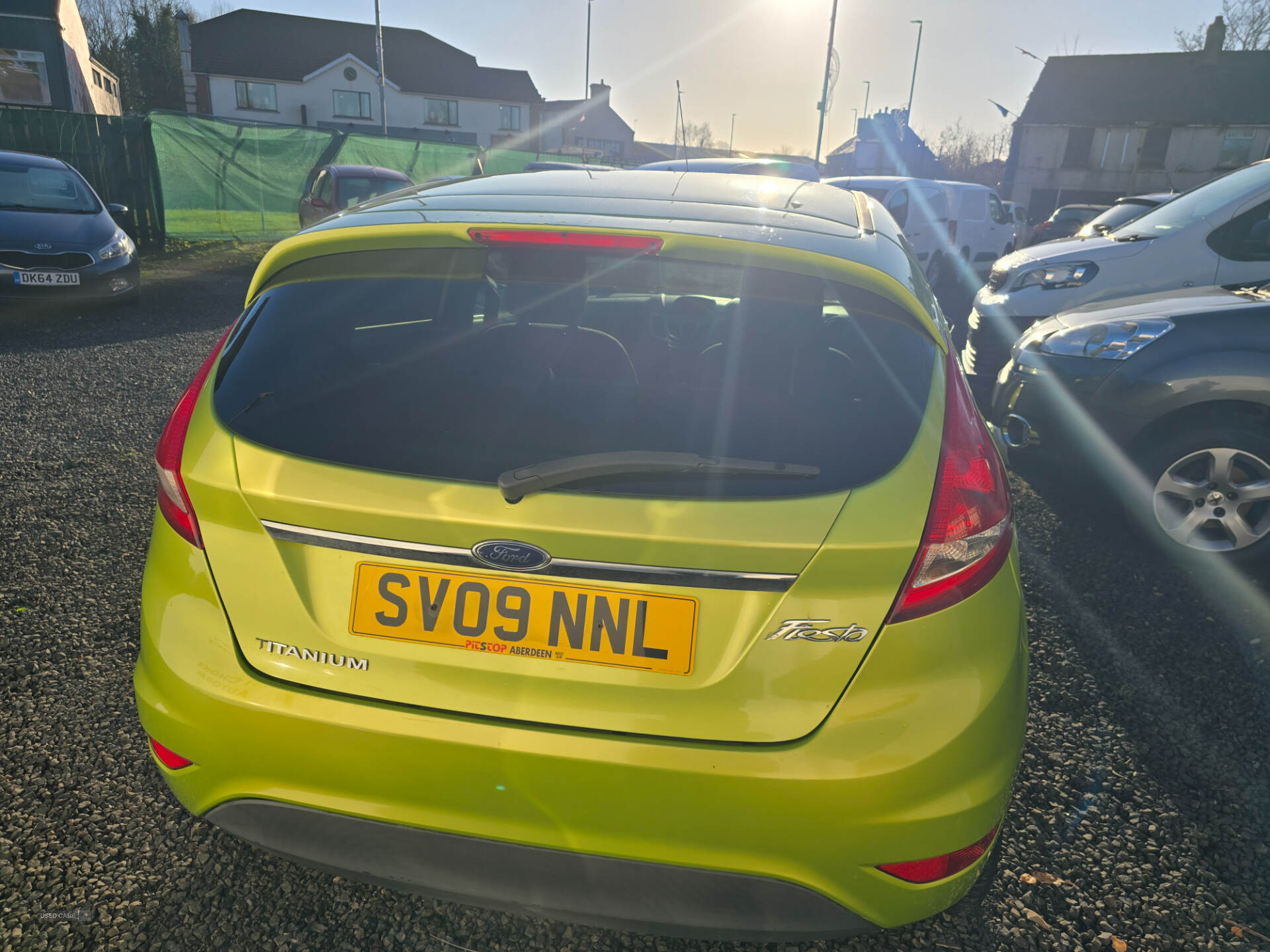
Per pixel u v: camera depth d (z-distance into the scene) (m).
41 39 29.89
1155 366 3.83
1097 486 4.07
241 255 14.94
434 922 1.95
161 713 1.65
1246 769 2.54
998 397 4.64
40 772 2.36
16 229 8.68
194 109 50.34
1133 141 39.78
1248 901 2.07
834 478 1.50
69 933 1.88
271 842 1.66
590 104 66.94
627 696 1.50
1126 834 2.27
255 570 1.60
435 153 21.69
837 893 1.52
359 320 1.83
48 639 3.01
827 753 1.47
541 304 2.16
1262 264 6.05
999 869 2.14
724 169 12.07
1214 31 40.59
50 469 4.64
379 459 1.57
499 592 1.52
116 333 8.31
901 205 13.73
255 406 1.68
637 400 1.62
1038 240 22.11
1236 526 3.77
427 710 1.54
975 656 1.55
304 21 54.28
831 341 1.69
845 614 1.48
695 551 1.45
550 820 1.52
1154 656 3.13
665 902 1.54
